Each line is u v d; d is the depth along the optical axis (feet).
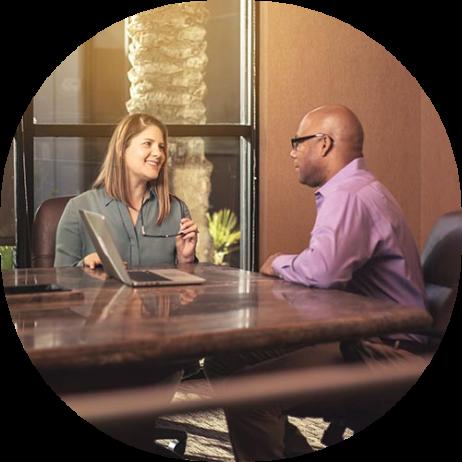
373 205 8.51
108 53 15.38
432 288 8.89
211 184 15.90
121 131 11.12
